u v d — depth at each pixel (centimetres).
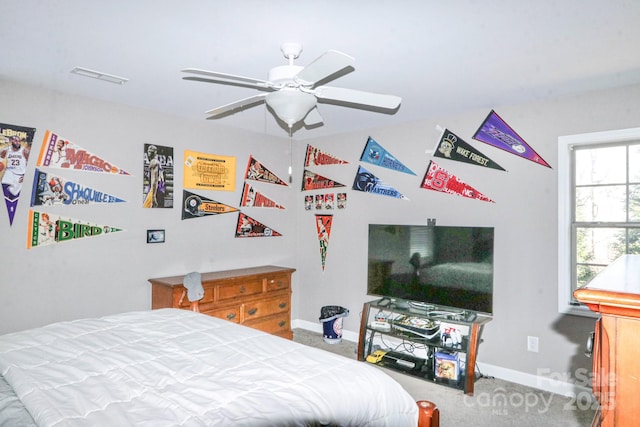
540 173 314
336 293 445
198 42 217
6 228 281
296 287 484
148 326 219
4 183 280
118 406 132
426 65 245
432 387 317
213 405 135
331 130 431
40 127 295
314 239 468
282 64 247
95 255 324
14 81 283
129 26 198
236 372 162
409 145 387
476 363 344
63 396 136
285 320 423
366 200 418
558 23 191
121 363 166
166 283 334
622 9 178
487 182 340
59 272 305
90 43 219
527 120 320
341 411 145
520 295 323
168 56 237
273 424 128
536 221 315
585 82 275
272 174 461
